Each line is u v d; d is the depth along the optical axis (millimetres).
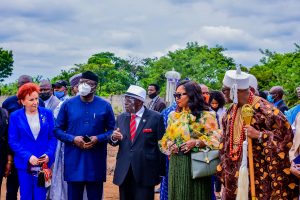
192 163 7211
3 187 12484
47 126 8555
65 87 13070
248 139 6320
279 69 37750
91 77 8383
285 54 41688
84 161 8328
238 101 6566
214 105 10688
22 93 8461
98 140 8328
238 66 6590
